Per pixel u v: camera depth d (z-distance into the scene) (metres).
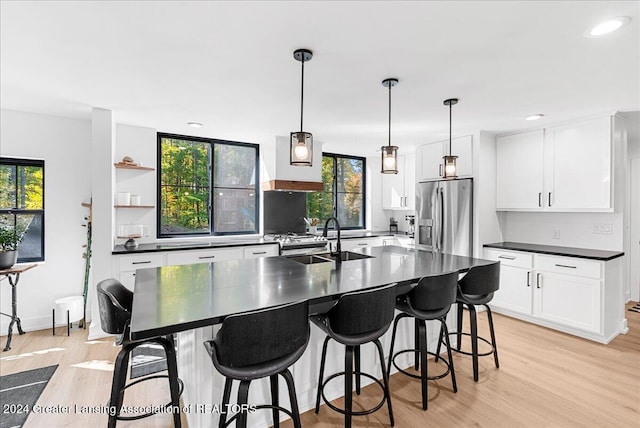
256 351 1.35
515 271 3.78
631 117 3.42
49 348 2.98
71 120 3.59
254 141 4.82
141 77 2.41
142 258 3.46
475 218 4.07
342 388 2.24
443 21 1.66
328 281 1.98
